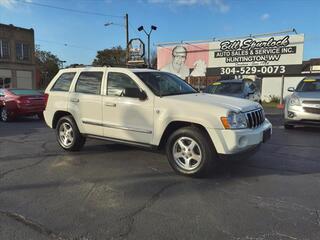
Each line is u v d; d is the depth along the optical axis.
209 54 29.03
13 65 44.47
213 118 5.05
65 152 7.18
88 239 3.39
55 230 3.58
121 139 6.18
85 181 5.19
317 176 5.41
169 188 4.84
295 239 3.36
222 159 5.09
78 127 6.92
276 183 5.05
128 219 3.83
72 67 7.34
